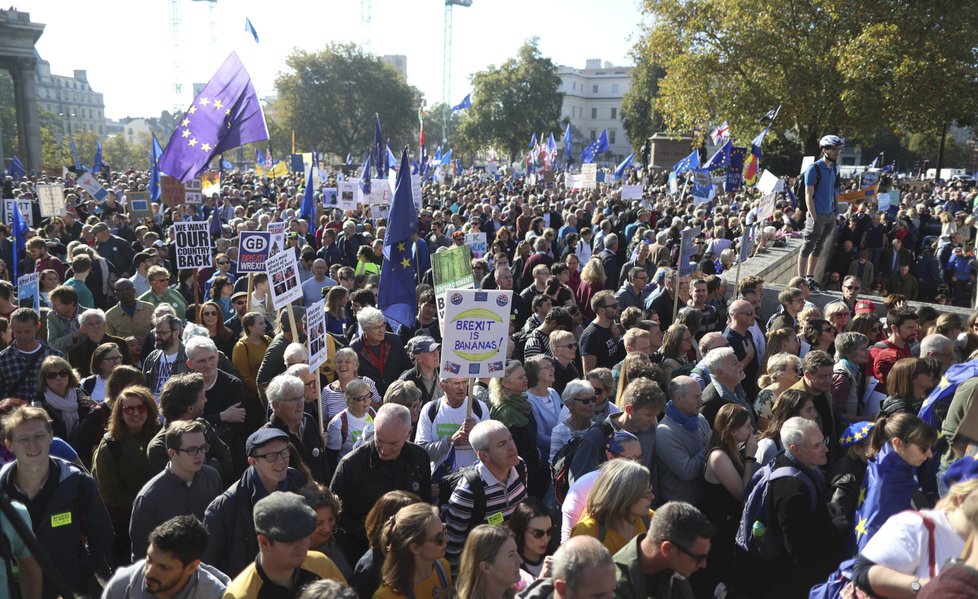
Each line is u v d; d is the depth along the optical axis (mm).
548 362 6332
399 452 4988
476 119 88562
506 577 3594
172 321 7066
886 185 30750
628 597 3531
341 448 6078
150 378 7047
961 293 16516
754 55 32031
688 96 34344
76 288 9570
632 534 4152
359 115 93625
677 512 3531
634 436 4914
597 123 144625
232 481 5645
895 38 29172
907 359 5988
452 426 5855
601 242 14977
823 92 30797
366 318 7398
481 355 5574
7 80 102625
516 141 89500
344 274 10461
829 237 15117
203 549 3588
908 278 16266
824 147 12664
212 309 8438
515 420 5766
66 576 4219
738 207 26672
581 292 10633
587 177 27016
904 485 4270
